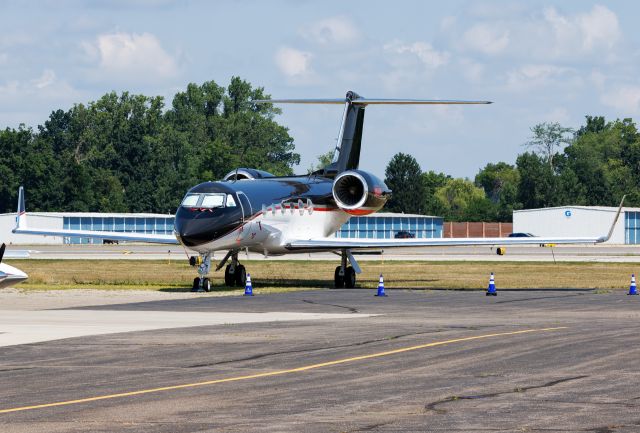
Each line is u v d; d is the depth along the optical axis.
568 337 40.31
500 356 34.53
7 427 22.95
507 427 22.81
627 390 27.50
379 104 85.44
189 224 70.62
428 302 60.62
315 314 52.12
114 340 39.84
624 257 143.75
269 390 27.84
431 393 27.22
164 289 73.88
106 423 23.36
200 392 27.53
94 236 76.38
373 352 35.81
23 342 39.22
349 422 23.38
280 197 77.38
